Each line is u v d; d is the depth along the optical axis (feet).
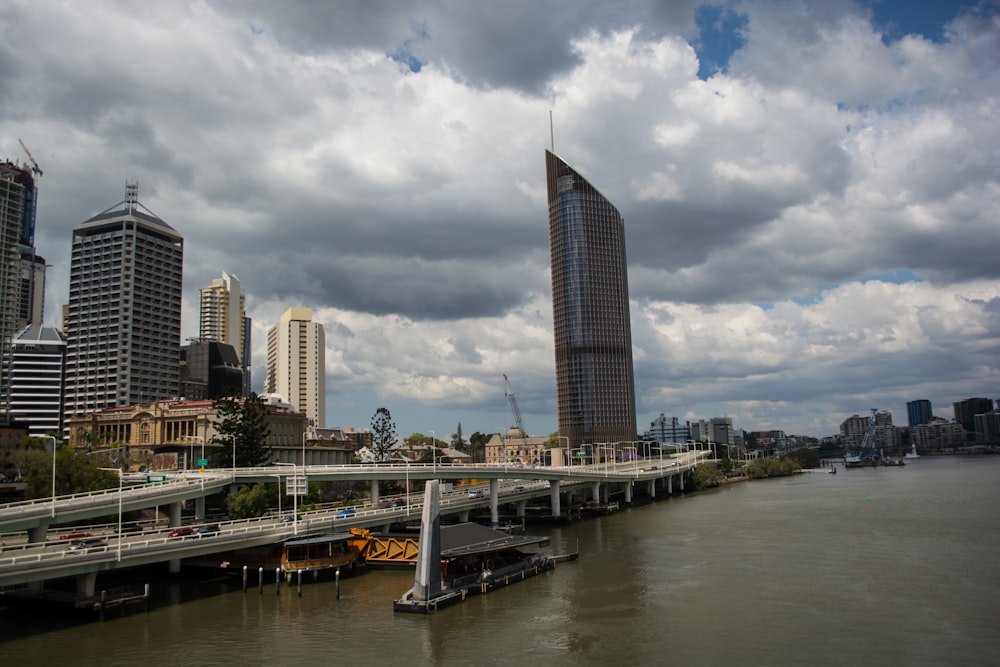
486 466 589.73
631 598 300.61
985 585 302.04
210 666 225.56
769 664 217.77
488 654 233.96
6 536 378.53
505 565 353.92
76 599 281.95
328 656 234.17
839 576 327.88
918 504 631.97
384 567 376.89
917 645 229.66
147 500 412.36
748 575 337.52
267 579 349.00
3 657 234.17
